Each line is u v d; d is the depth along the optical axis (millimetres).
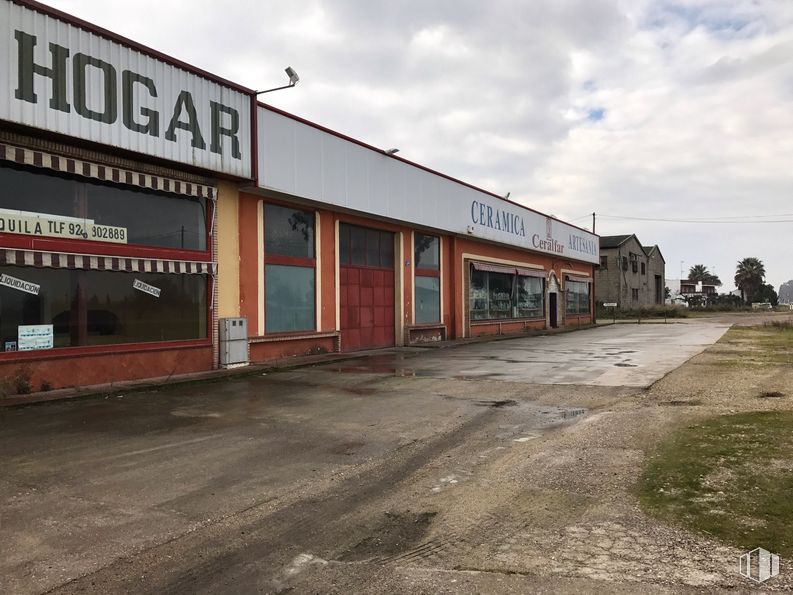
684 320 46562
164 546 4133
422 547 4078
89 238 10852
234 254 13930
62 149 10289
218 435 7371
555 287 34406
